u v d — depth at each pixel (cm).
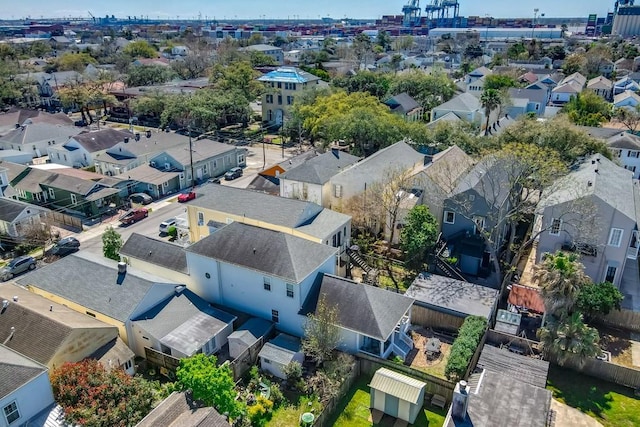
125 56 16000
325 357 2920
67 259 3544
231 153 7112
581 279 3003
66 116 9431
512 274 4025
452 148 5625
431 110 9238
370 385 2661
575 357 2964
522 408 2250
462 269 4250
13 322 2838
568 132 5622
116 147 6900
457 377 2733
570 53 17925
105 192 5578
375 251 4438
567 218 3762
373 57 18038
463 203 4294
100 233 5022
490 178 4084
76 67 14112
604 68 14775
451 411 2220
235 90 9612
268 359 2908
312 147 8162
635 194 4178
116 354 2834
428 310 3394
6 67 12344
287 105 9669
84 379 2412
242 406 2520
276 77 9831
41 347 2647
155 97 9794
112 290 3197
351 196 4894
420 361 3061
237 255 3369
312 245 3438
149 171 6266
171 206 5722
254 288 3334
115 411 2298
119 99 11081
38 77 12044
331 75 13350
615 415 2670
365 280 3956
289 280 3097
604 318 3453
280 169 5728
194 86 11212
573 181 4047
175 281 3706
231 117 9688
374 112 6988
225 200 4412
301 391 2803
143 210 5369
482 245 4222
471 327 3058
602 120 8238
